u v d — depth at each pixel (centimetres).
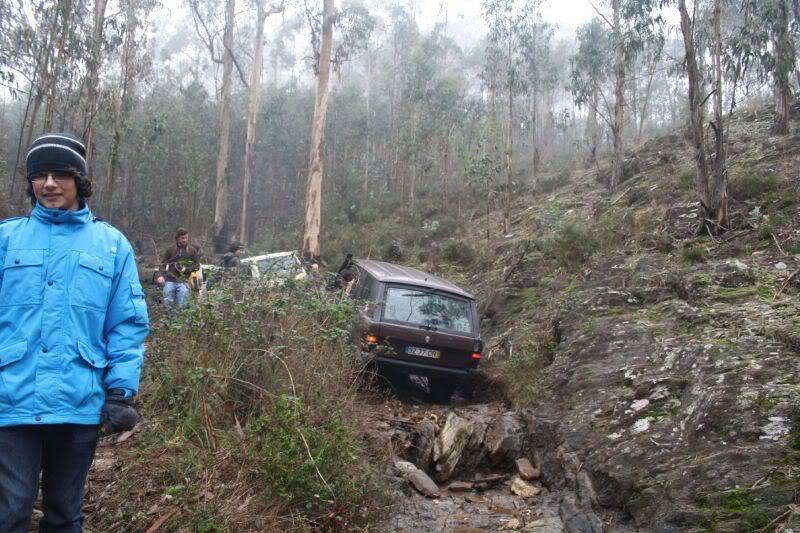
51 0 1375
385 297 744
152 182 3073
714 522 356
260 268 673
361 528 402
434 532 423
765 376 478
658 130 2758
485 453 560
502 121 2695
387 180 3191
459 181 2627
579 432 523
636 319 692
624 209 1254
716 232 899
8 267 237
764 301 643
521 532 419
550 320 819
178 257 832
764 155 1176
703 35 1309
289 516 368
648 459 445
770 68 1077
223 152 2748
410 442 554
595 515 425
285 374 500
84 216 254
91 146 1461
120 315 254
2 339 233
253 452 395
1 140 2628
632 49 1450
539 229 1430
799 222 834
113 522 351
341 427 423
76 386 234
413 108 2778
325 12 1875
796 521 326
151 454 413
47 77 1358
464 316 766
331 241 2184
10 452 224
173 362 490
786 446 394
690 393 501
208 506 344
